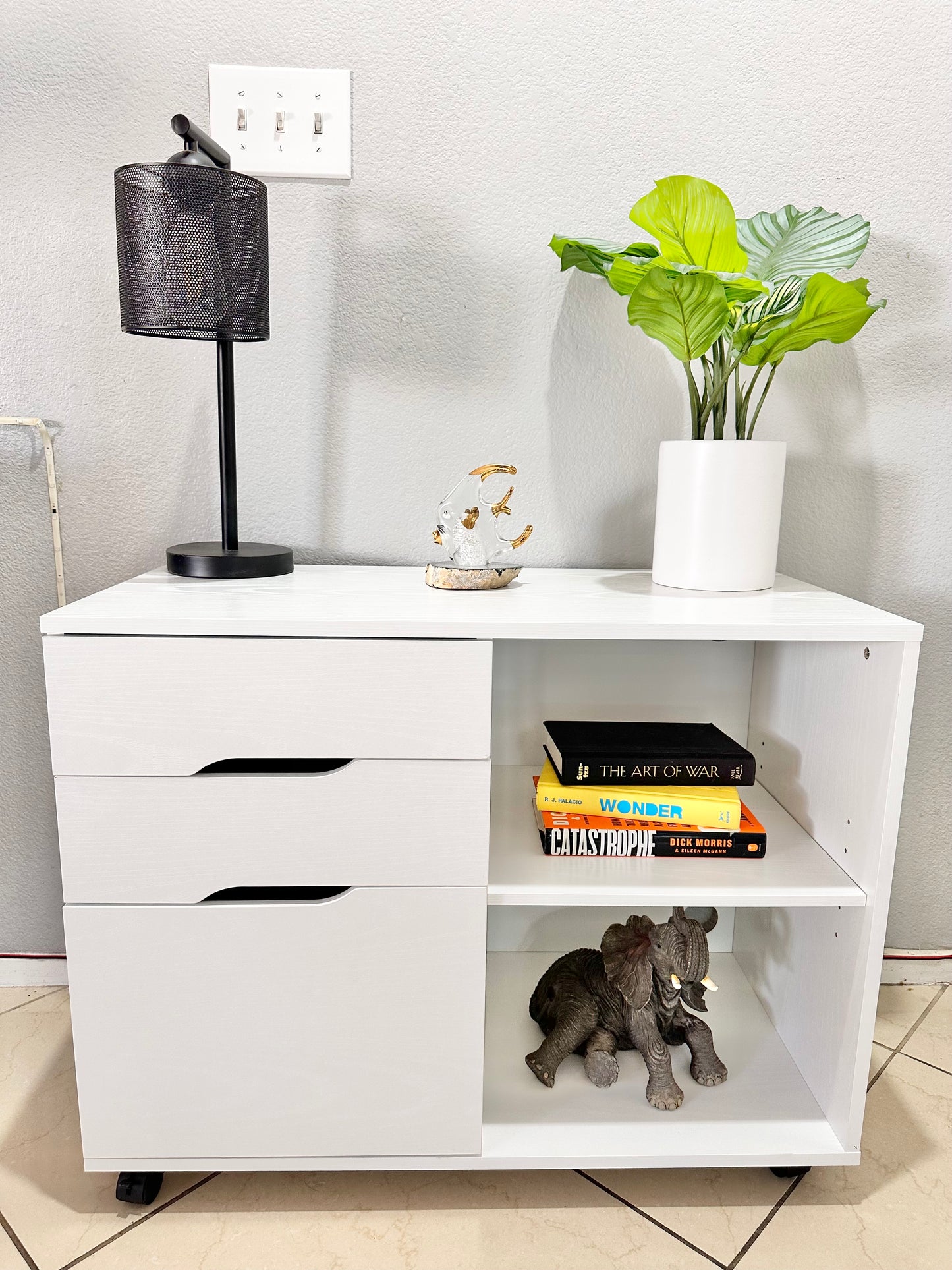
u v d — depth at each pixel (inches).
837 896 32.7
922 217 42.5
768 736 43.7
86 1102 32.9
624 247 39.5
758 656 44.8
